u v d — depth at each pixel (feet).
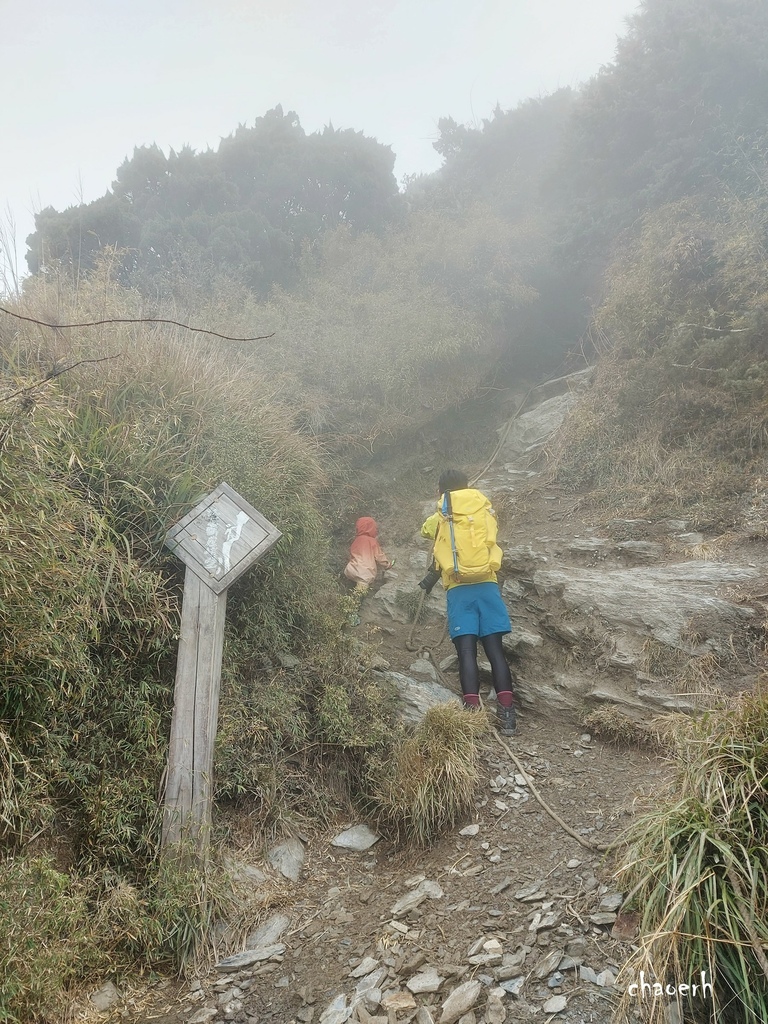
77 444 12.91
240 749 13.28
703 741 9.95
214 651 12.59
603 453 24.25
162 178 38.17
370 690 15.43
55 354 15.05
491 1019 8.41
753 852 8.54
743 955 8.04
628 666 15.90
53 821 10.51
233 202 37.68
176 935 10.46
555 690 16.53
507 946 9.60
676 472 21.68
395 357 28.78
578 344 33.19
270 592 15.55
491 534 16.63
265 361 25.76
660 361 24.07
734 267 23.54
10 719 9.91
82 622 11.23
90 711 11.55
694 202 26.91
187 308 27.27
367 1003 9.12
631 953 8.89
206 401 16.30
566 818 12.42
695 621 15.78
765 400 21.04
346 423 27.14
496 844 12.14
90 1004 9.42
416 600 21.36
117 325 17.11
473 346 30.45
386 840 13.21
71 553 10.88
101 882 10.48
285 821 13.08
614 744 14.75
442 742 13.46
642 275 26.37
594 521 21.89
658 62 30.19
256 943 10.85
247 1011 9.53
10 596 9.52
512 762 14.48
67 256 28.40
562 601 18.21
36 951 8.64
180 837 11.14
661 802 10.48
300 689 15.01
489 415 31.01
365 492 26.48
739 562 17.48
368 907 11.36
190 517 13.42
